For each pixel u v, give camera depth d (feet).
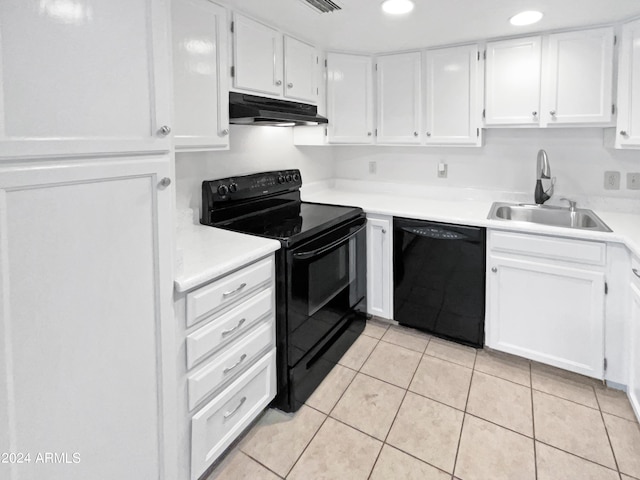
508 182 9.09
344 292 7.68
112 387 3.59
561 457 5.24
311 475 5.03
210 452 4.86
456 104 8.55
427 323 8.25
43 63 2.83
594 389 6.66
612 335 6.41
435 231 7.80
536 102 7.71
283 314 5.88
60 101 2.95
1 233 2.71
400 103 9.18
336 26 7.23
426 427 5.85
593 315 6.51
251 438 5.67
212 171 7.29
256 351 5.52
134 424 3.84
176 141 5.42
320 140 9.21
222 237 5.95
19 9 2.68
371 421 5.99
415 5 6.28
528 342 7.18
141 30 3.51
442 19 6.91
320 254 6.63
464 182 9.59
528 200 8.87
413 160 10.18
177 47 5.32
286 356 5.95
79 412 3.34
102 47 3.21
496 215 7.84
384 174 10.64
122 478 3.76
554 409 6.18
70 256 3.15
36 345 2.98
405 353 7.88
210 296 4.61
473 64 8.23
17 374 2.88
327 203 9.03
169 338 4.11
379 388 6.79
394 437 5.66
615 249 6.22
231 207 7.32
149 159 3.70
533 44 7.60
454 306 7.87
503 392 6.63
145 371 3.90
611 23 6.97
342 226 7.45
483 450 5.39
